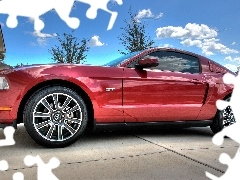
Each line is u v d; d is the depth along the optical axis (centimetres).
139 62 298
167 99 314
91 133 349
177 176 192
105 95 287
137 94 300
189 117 330
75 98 276
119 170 204
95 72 287
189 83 325
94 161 228
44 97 266
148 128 315
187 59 342
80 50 1001
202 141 316
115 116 293
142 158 238
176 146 286
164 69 324
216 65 357
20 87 260
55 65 278
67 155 246
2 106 258
